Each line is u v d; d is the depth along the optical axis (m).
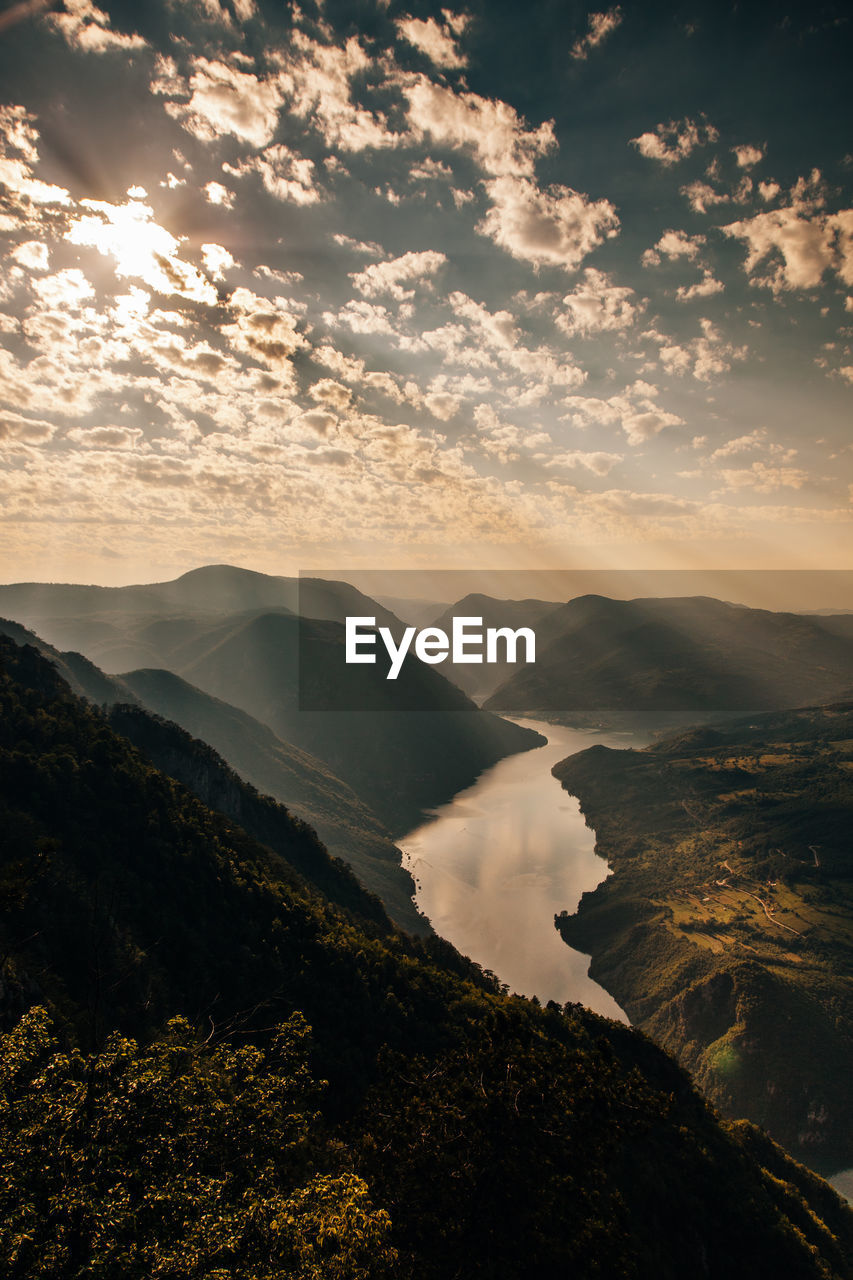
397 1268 21.61
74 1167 17.45
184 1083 21.19
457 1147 25.31
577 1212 24.62
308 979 66.19
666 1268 50.03
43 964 45.62
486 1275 22.41
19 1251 15.64
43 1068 19.92
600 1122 25.84
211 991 58.22
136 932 58.22
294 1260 17.39
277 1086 24.25
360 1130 30.56
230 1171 20.17
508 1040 28.06
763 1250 58.22
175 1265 15.86
